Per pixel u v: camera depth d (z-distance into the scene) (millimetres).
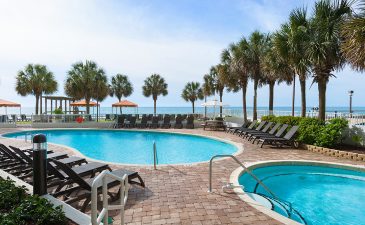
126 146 14633
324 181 7219
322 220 4840
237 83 22484
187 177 6320
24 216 2887
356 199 5918
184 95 40062
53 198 3732
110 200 4777
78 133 19859
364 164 7797
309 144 10570
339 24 10398
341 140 10297
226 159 8484
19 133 18484
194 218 4012
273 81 20578
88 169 5578
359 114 13484
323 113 11555
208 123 20156
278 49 12578
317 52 10875
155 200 4785
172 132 18219
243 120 20547
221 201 4715
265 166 7902
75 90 26625
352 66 8133
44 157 3803
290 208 5391
